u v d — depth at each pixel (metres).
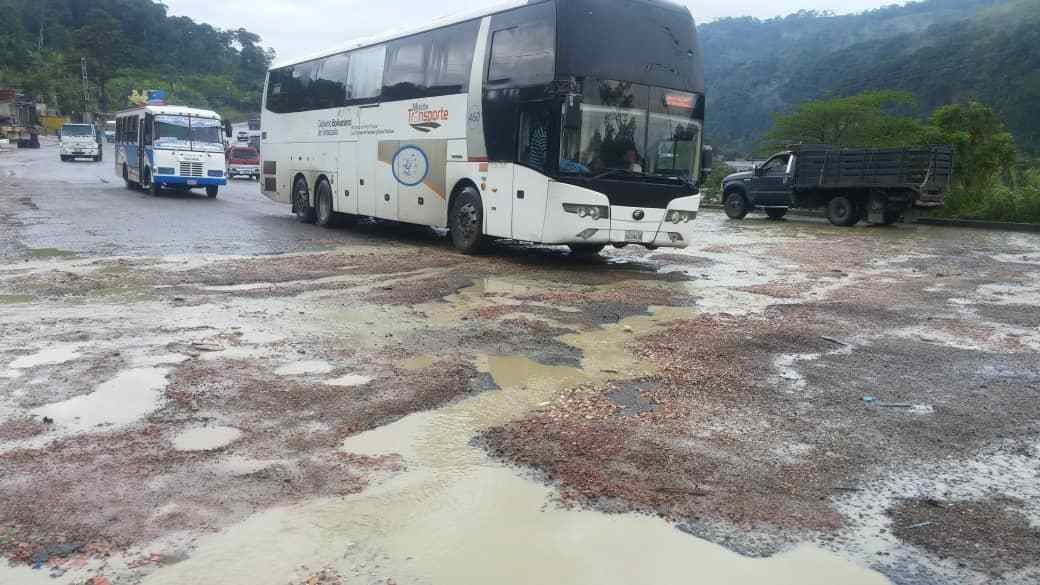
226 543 3.34
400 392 5.41
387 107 14.58
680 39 11.69
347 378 5.71
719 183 31.62
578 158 10.81
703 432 4.77
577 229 10.95
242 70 149.50
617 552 3.35
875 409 5.33
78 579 3.04
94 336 6.73
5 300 8.20
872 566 3.27
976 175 24.64
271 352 6.38
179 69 134.12
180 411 4.91
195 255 11.93
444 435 4.62
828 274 12.16
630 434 4.70
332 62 16.53
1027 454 4.56
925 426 5.00
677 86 11.58
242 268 10.79
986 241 18.00
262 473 4.03
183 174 24.36
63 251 11.88
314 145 17.31
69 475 3.94
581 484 3.98
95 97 108.75
